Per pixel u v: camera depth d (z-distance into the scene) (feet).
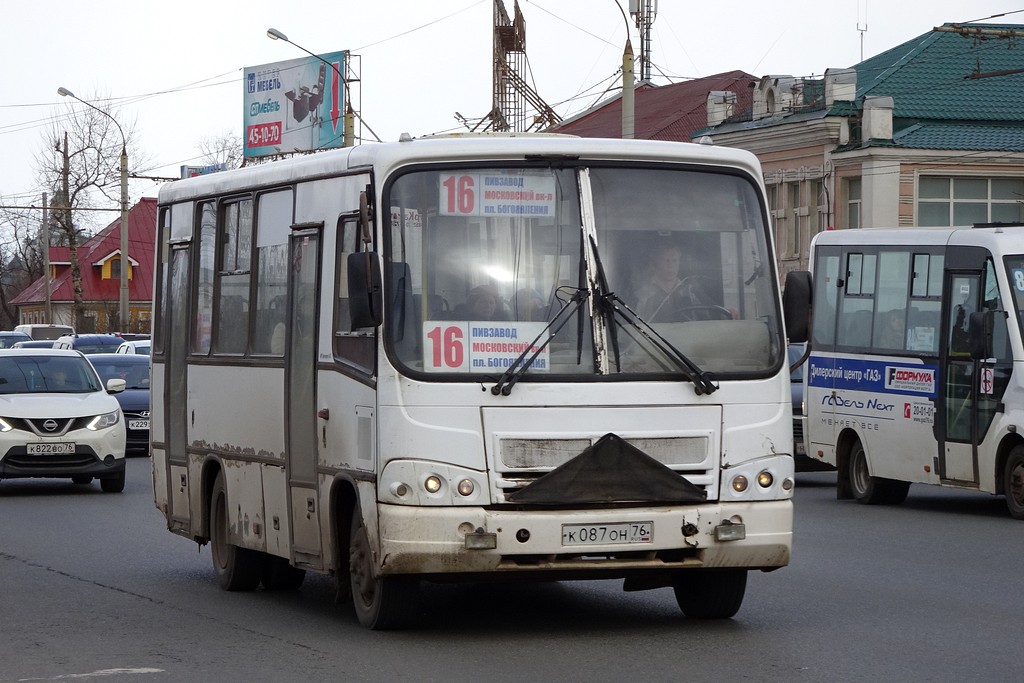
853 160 143.84
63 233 315.17
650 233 32.35
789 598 38.47
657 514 31.01
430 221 31.65
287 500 36.86
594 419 31.17
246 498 39.78
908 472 65.51
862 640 32.01
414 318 31.24
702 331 32.17
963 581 41.75
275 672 28.89
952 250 63.46
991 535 54.13
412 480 30.71
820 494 73.97
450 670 28.78
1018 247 60.75
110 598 40.16
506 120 177.68
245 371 39.63
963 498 72.18
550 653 30.55
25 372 75.82
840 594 39.17
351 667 29.25
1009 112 146.92
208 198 42.98
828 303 71.61
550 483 30.68
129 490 76.02
